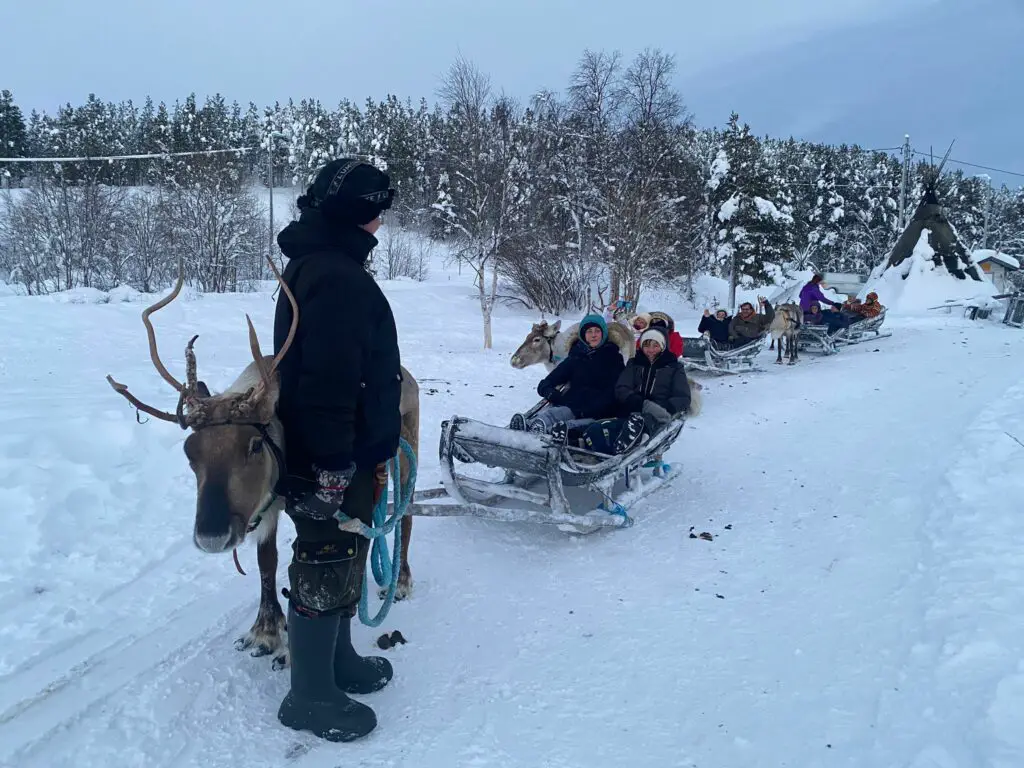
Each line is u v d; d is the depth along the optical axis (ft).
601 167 107.24
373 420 10.85
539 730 10.87
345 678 11.74
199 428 9.82
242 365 42.70
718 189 131.54
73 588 15.06
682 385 22.49
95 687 11.82
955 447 25.73
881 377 44.65
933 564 15.84
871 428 30.71
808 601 14.88
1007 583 14.32
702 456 27.43
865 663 12.30
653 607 14.92
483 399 36.52
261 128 267.59
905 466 24.40
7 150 233.55
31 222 112.57
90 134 232.94
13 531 16.72
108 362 43.09
